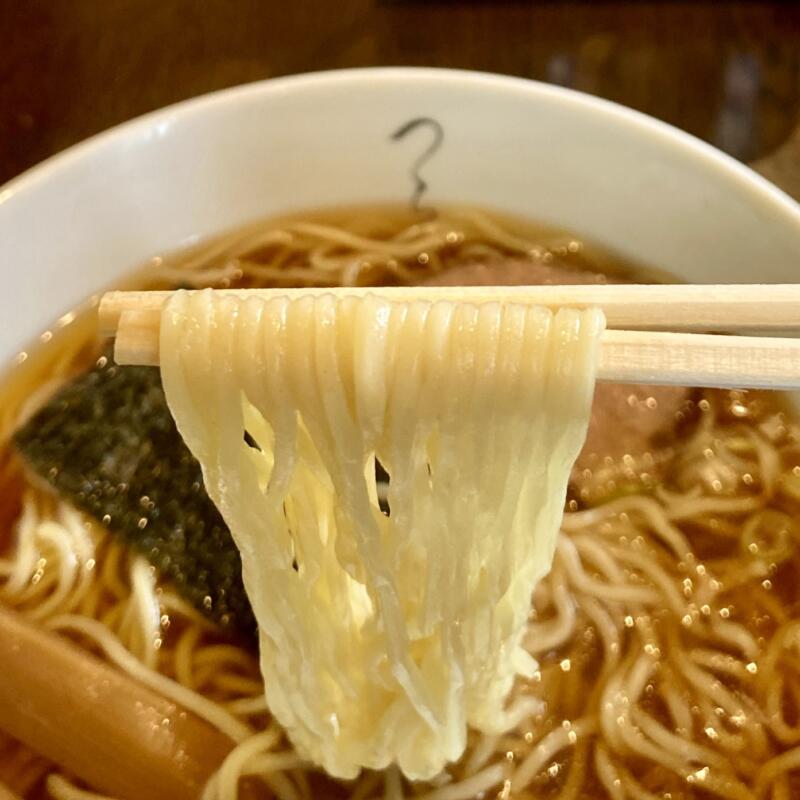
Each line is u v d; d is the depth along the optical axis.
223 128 0.18
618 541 0.16
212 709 0.15
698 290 0.10
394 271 0.20
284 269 0.20
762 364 0.09
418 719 0.12
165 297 0.10
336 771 0.13
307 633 0.12
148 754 0.14
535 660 0.15
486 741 0.14
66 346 0.18
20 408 0.18
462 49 0.25
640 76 0.24
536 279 0.19
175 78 0.24
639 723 0.15
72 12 0.26
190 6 0.26
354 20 0.26
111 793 0.14
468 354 0.09
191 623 0.16
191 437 0.10
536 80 0.24
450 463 0.10
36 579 0.16
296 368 0.09
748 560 0.16
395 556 0.11
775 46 0.25
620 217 0.19
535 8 0.26
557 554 0.16
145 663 0.15
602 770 0.14
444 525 0.11
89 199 0.17
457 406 0.09
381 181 0.20
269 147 0.19
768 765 0.14
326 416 0.10
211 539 0.16
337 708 0.13
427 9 0.26
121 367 0.18
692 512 0.16
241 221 0.20
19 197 0.16
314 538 0.11
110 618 0.16
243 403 0.10
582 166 0.18
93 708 0.14
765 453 0.17
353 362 0.09
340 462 0.10
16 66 0.24
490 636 0.12
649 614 0.16
